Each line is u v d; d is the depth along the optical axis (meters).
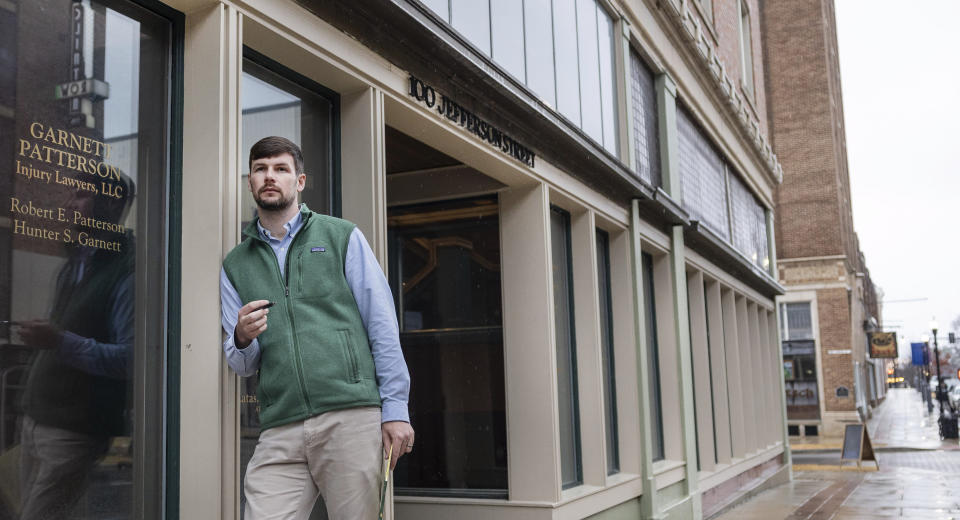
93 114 3.58
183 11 4.00
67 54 3.48
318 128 5.09
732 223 17.11
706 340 13.98
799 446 29.89
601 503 8.31
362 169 5.10
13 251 3.19
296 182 3.45
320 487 3.22
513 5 7.69
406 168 7.96
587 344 8.63
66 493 3.33
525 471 7.34
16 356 3.17
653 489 9.57
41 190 3.32
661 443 11.38
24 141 3.27
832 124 39.69
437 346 8.15
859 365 47.66
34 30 3.35
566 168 8.17
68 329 3.39
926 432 37.16
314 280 3.27
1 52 3.21
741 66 18.61
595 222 9.52
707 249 13.88
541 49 8.25
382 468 3.26
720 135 15.98
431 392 8.13
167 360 3.82
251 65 4.55
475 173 7.81
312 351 3.18
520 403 7.44
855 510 12.77
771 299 20.91
